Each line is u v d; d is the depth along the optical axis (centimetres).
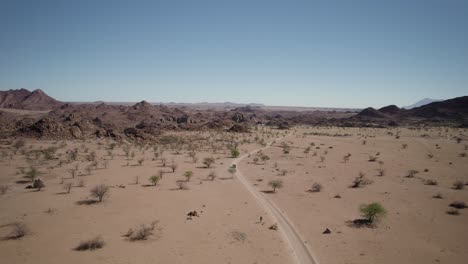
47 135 8762
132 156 6375
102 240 2081
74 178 4206
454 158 6681
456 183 3900
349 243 2156
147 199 3225
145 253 1952
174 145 8700
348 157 6794
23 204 2967
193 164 5666
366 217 2711
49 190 3525
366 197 3400
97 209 2848
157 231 2330
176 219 2612
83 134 9575
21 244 2061
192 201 3181
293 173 4881
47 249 1988
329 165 5722
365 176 4638
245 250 2027
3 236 2192
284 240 2202
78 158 5888
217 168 5300
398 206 3053
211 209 2916
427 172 5012
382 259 1920
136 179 4069
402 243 2162
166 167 5269
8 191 3453
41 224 2439
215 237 2234
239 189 3753
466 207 3016
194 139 10556
